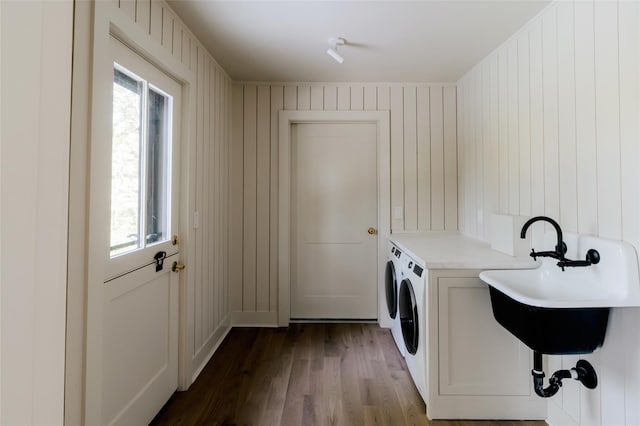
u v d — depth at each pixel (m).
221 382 1.99
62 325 0.42
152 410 1.62
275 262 2.91
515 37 1.98
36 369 0.40
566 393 1.51
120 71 1.37
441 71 2.63
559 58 1.58
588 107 1.39
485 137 2.36
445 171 2.87
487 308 1.65
